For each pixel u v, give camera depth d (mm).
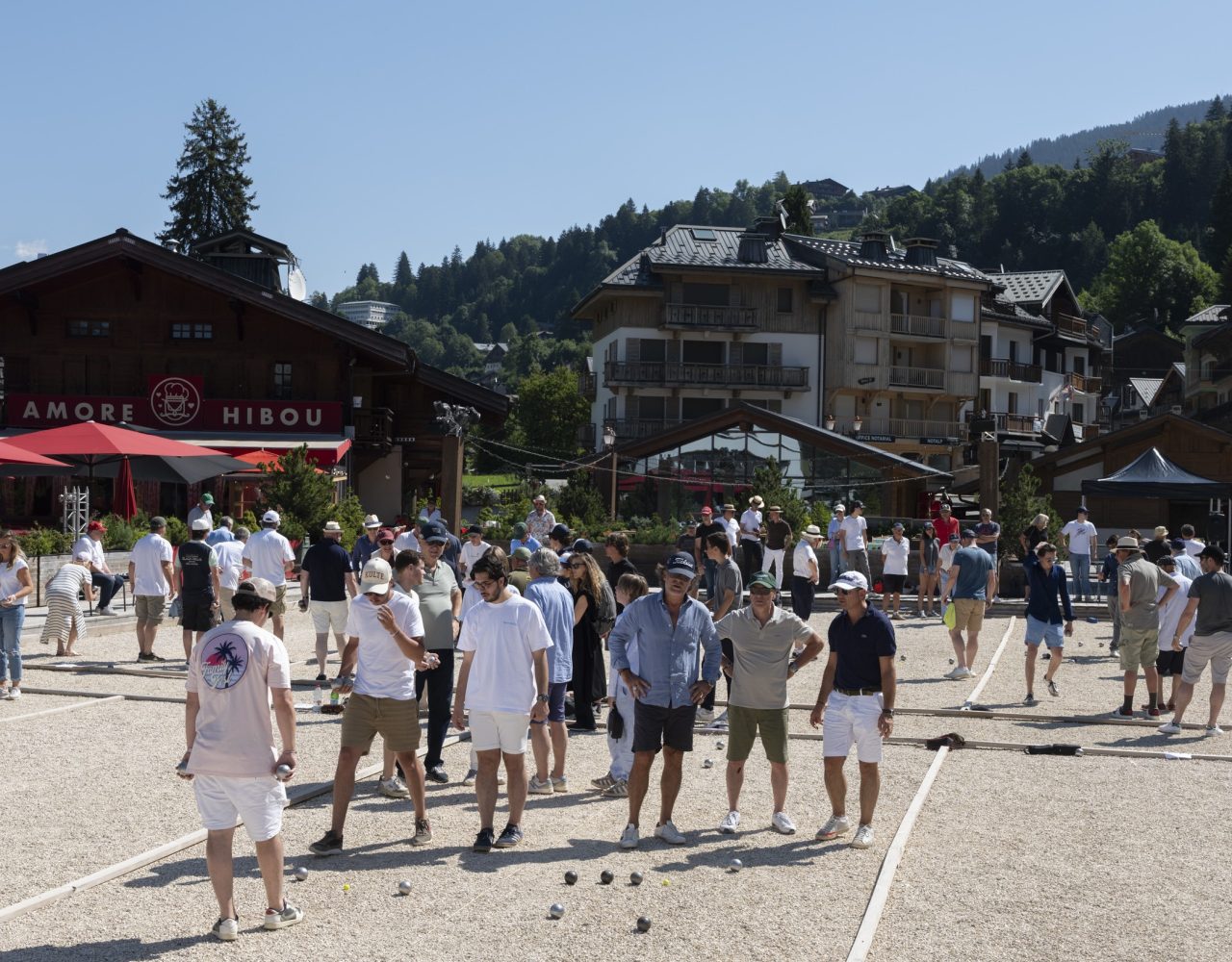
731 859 8172
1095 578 32125
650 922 6773
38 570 22484
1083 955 6402
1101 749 11789
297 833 8703
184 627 16266
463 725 8492
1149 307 133000
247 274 48625
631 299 68688
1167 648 13828
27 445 25500
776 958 6305
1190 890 7551
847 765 11305
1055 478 47844
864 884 7617
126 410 39250
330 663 17391
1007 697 15219
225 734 6555
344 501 32938
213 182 73312
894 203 197375
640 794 8539
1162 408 95875
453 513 31922
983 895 7422
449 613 10531
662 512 39594
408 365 40469
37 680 15266
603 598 12789
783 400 69438
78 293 39906
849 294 68438
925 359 73312
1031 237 184875
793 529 30828
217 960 6223
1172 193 189125
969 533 17094
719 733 12820
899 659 19000
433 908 7066
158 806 9289
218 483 36906
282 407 39375
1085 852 8367
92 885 7395
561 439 104938
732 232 73250
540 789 10109
